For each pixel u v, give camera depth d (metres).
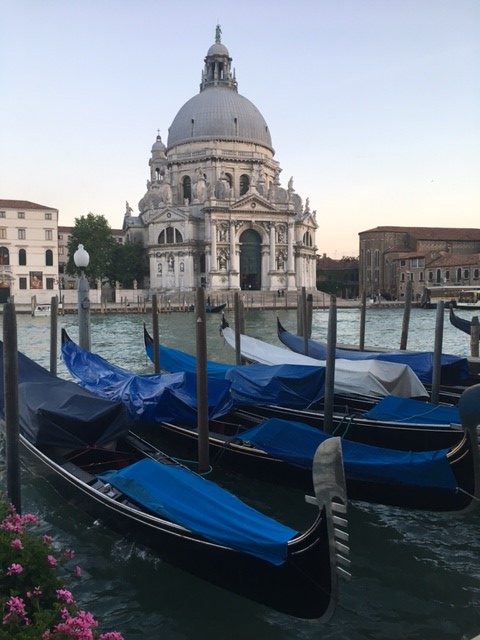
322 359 21.66
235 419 15.46
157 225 97.06
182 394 14.44
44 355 34.62
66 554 6.53
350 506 11.64
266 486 12.34
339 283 127.06
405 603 8.44
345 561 6.94
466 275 99.50
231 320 63.44
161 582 8.81
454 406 14.14
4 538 5.72
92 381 17.78
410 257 108.75
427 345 41.31
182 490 8.78
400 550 10.06
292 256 97.25
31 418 12.05
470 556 9.84
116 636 5.03
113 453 12.12
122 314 76.38
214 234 92.25
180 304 82.06
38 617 4.96
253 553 7.53
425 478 10.34
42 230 89.31
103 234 92.38
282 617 7.98
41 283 89.56
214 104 104.12
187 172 104.31
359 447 11.34
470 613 8.20
